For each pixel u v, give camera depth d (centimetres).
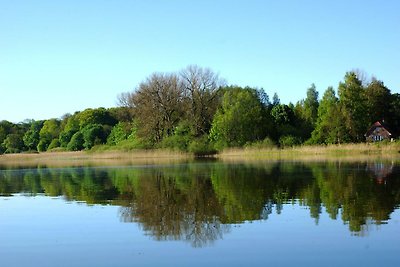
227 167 4106
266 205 1844
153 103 8062
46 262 1124
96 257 1150
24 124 16350
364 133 7481
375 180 2636
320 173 3169
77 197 2294
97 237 1362
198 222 1532
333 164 4112
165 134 8188
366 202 1855
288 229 1395
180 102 8269
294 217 1577
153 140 8125
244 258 1102
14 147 13412
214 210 1761
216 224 1494
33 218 1716
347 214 1608
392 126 8975
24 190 2705
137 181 2989
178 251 1177
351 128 7212
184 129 7969
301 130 8438
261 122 7538
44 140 13150
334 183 2536
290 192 2217
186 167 4306
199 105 8256
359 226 1413
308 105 10900
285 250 1162
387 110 8981
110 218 1656
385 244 1200
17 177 3738
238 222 1516
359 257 1093
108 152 7956
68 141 12219
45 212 1848
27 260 1145
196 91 8269
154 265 1067
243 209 1762
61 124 14088
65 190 2636
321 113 7888
